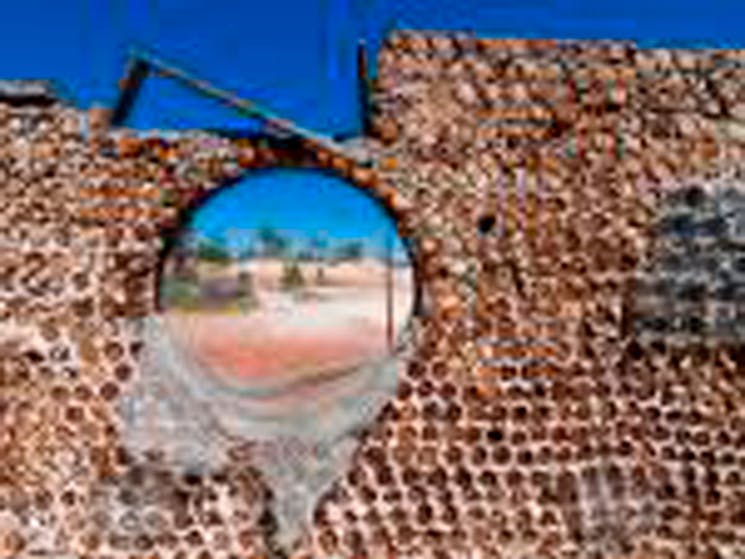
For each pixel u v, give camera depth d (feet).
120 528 25.11
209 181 25.84
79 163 25.79
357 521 25.29
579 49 26.30
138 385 25.55
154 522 25.21
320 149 25.59
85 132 25.82
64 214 25.67
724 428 25.72
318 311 116.67
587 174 26.04
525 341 25.63
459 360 25.54
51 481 25.14
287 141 25.73
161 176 25.85
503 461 25.39
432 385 25.52
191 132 25.96
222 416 26.91
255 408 30.27
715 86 26.40
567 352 25.66
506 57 26.17
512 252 25.80
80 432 25.31
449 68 26.07
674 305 25.88
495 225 25.81
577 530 25.23
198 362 32.07
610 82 26.23
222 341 104.12
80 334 25.49
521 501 25.29
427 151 25.86
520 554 25.17
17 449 25.14
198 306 103.09
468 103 26.02
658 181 26.12
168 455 25.49
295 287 117.60
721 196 26.12
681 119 26.27
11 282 25.50
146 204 25.79
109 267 25.63
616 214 25.99
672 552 25.34
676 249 25.99
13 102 25.82
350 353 110.63
